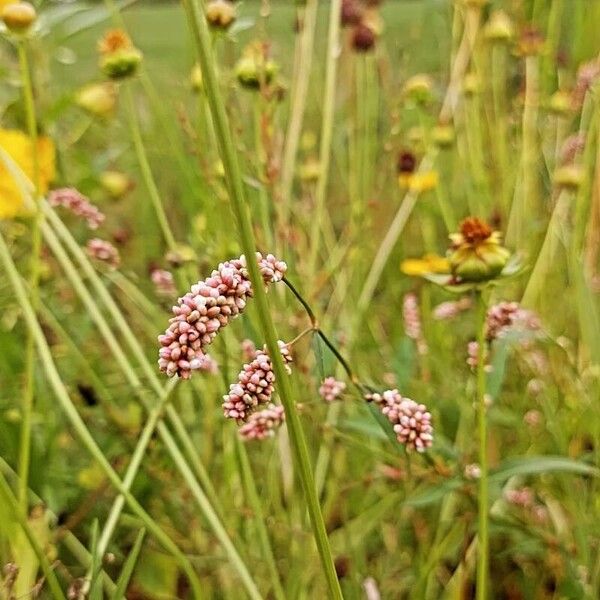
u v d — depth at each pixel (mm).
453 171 409
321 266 380
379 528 274
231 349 257
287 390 121
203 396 279
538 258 303
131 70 269
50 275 304
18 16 219
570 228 351
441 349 307
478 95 373
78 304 313
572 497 234
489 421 266
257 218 312
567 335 317
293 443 125
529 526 236
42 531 213
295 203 340
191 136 272
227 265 137
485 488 177
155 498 260
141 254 370
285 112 396
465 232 182
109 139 416
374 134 390
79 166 341
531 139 351
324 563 130
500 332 212
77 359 261
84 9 289
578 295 260
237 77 279
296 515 255
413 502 202
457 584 222
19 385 264
